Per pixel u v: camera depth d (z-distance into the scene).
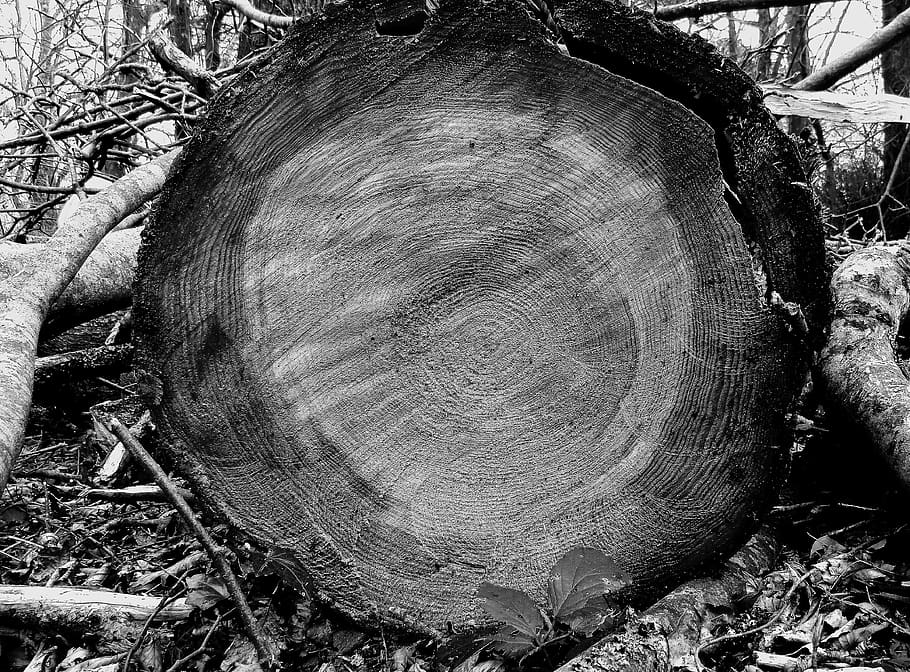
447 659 0.99
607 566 0.94
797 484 1.22
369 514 1.03
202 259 0.99
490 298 1.01
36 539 1.31
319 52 0.95
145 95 1.95
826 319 0.99
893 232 3.46
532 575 1.02
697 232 0.97
